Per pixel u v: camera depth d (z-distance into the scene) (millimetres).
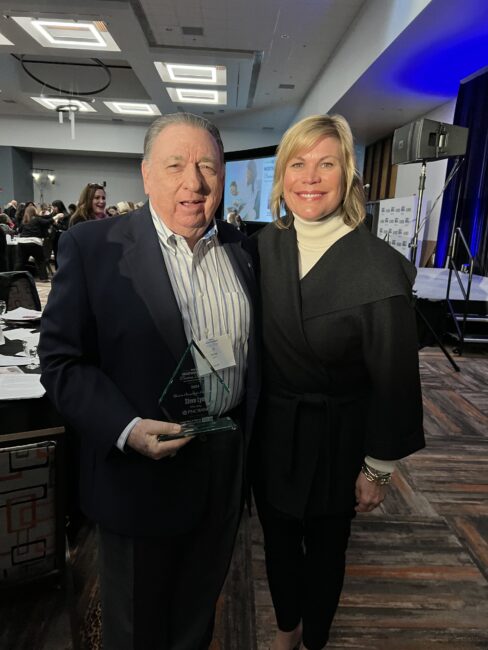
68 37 7895
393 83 6781
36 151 15820
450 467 2506
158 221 978
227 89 10641
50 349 892
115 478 943
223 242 1080
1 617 1411
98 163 16625
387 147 10656
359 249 1015
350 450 1090
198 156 916
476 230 6277
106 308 896
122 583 980
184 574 1061
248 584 1615
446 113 7586
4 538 1307
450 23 4738
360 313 966
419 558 1786
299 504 1091
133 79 11648
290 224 1135
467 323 5277
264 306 1081
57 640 1344
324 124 1001
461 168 6598
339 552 1168
